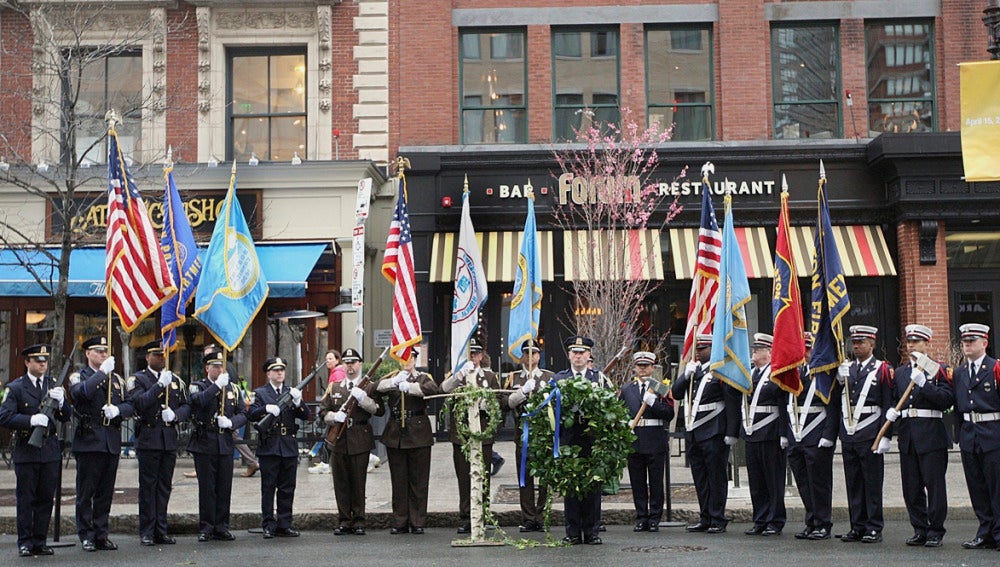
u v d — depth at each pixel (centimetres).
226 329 1509
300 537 1293
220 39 2378
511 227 2350
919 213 2247
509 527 1360
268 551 1160
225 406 1298
